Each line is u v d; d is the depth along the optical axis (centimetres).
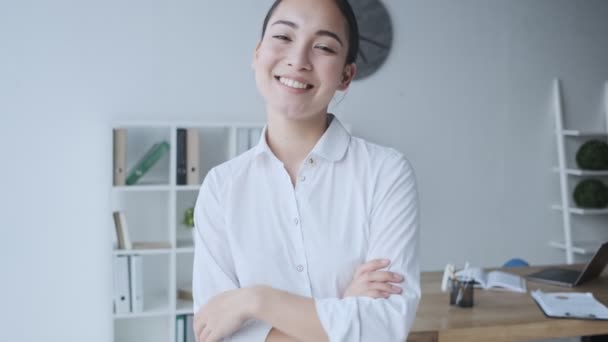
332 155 122
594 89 454
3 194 354
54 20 356
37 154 357
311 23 112
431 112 416
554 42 443
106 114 364
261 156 124
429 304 252
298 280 120
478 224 430
